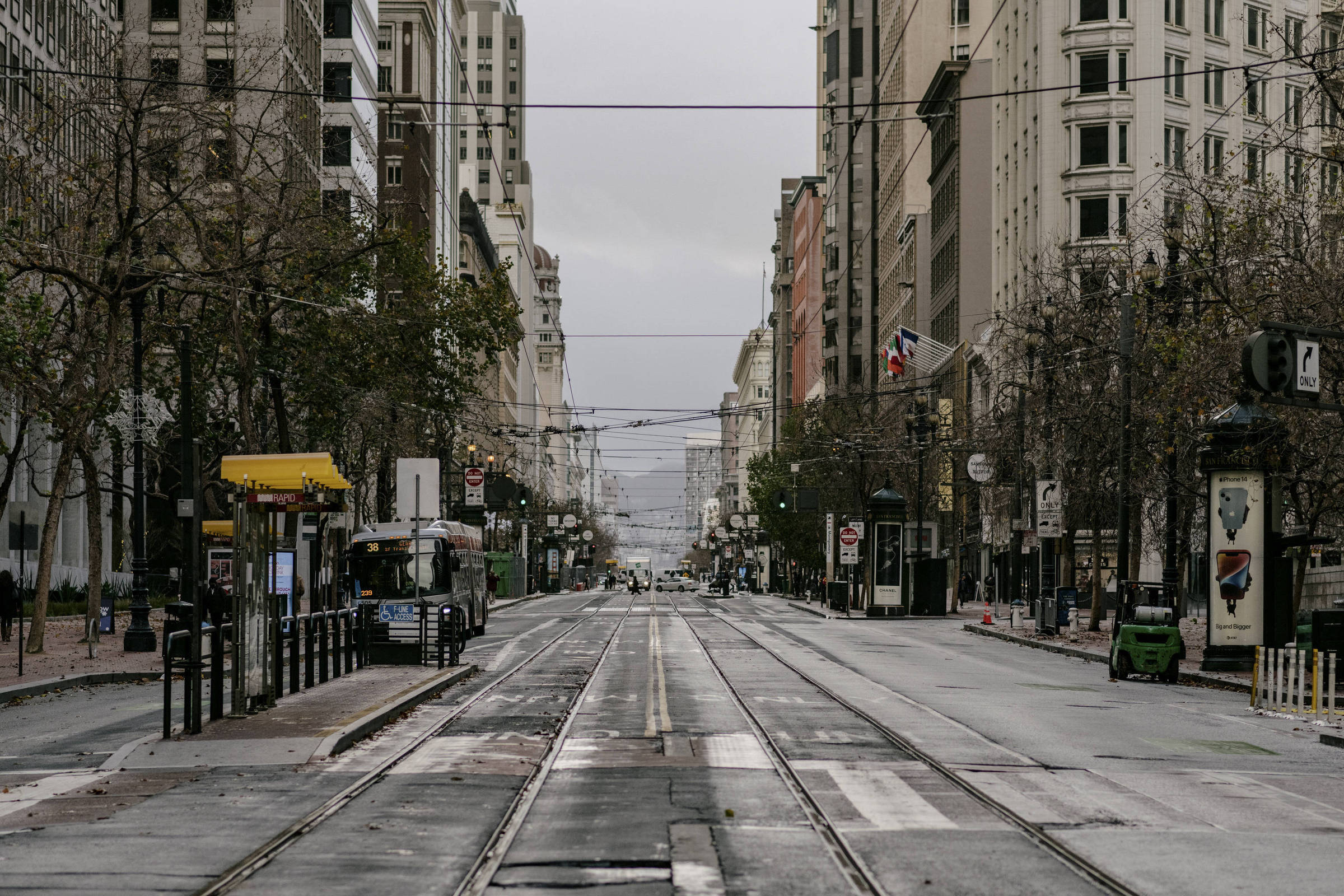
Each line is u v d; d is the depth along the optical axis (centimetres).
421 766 1555
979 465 5531
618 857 1045
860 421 8200
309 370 4559
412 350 4747
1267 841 1149
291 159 4016
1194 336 3319
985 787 1405
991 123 9181
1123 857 1070
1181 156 4431
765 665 3253
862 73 14175
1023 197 7881
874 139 13938
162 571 7856
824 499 8662
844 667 3212
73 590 6525
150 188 3816
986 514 6247
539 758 1614
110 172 3747
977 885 962
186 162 4234
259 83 4547
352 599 4156
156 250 3803
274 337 4412
